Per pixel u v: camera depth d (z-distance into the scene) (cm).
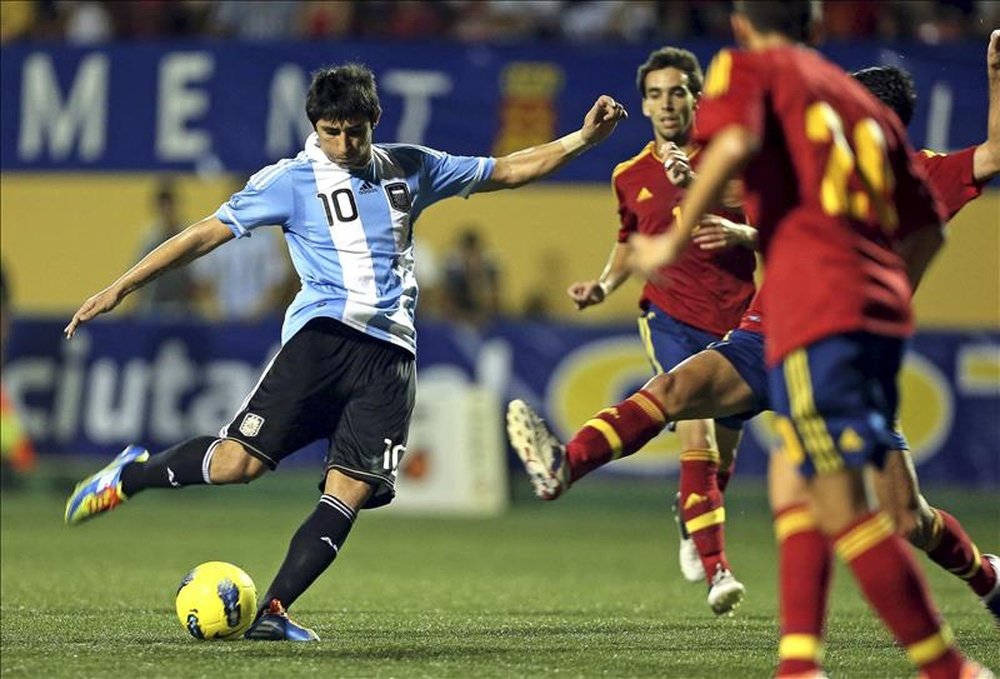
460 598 2827
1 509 4988
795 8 1505
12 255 6512
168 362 5228
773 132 1461
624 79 5094
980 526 4650
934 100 4891
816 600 1488
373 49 5216
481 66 5162
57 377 5291
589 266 6256
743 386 1941
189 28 5925
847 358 1412
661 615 2564
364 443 2064
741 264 2577
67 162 5347
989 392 4906
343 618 2419
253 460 2084
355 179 2081
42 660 1819
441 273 5659
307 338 2064
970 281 5725
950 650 1450
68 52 5347
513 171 2170
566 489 1831
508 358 5150
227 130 5294
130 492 2155
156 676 1691
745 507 5016
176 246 2053
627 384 5053
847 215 1435
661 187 2584
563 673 1755
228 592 2038
